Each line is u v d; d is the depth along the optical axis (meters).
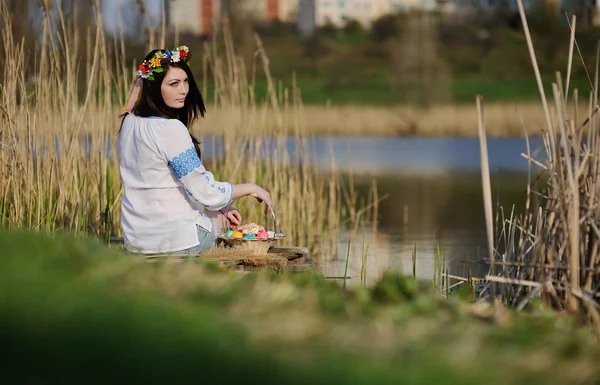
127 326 3.34
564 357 3.59
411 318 3.92
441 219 10.75
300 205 8.99
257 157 8.55
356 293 4.33
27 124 6.73
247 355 3.17
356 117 26.58
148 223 5.65
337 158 18.36
